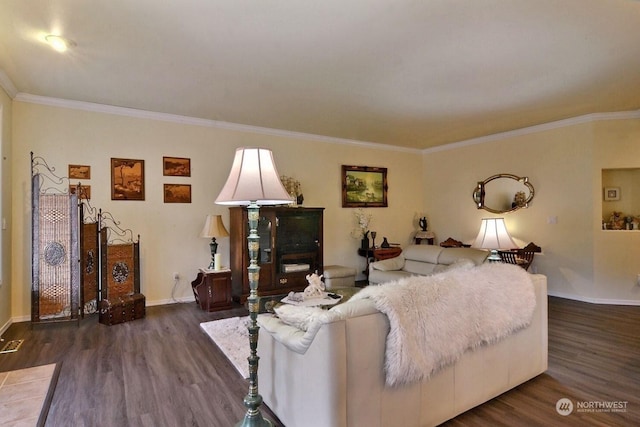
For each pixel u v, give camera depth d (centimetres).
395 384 177
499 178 600
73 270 389
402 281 200
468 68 335
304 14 243
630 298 478
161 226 480
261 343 230
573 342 334
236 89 386
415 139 643
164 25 256
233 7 234
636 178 507
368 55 306
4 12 238
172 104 438
